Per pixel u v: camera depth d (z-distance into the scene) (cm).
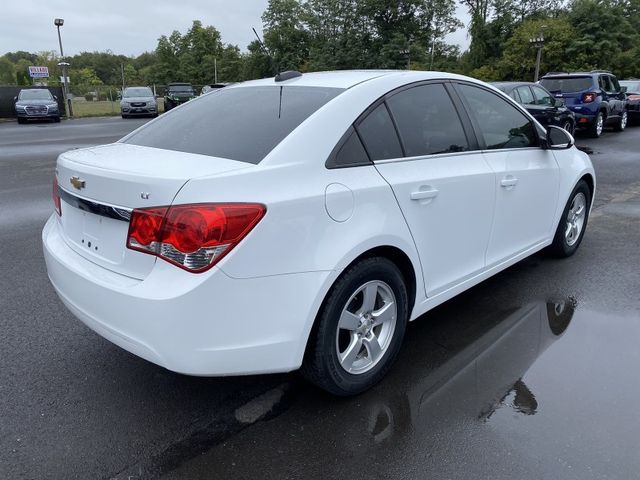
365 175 277
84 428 269
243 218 229
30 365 327
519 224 407
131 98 2978
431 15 4897
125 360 334
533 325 374
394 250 292
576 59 3647
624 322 377
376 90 302
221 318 231
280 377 314
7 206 750
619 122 1773
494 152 372
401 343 318
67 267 273
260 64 5938
